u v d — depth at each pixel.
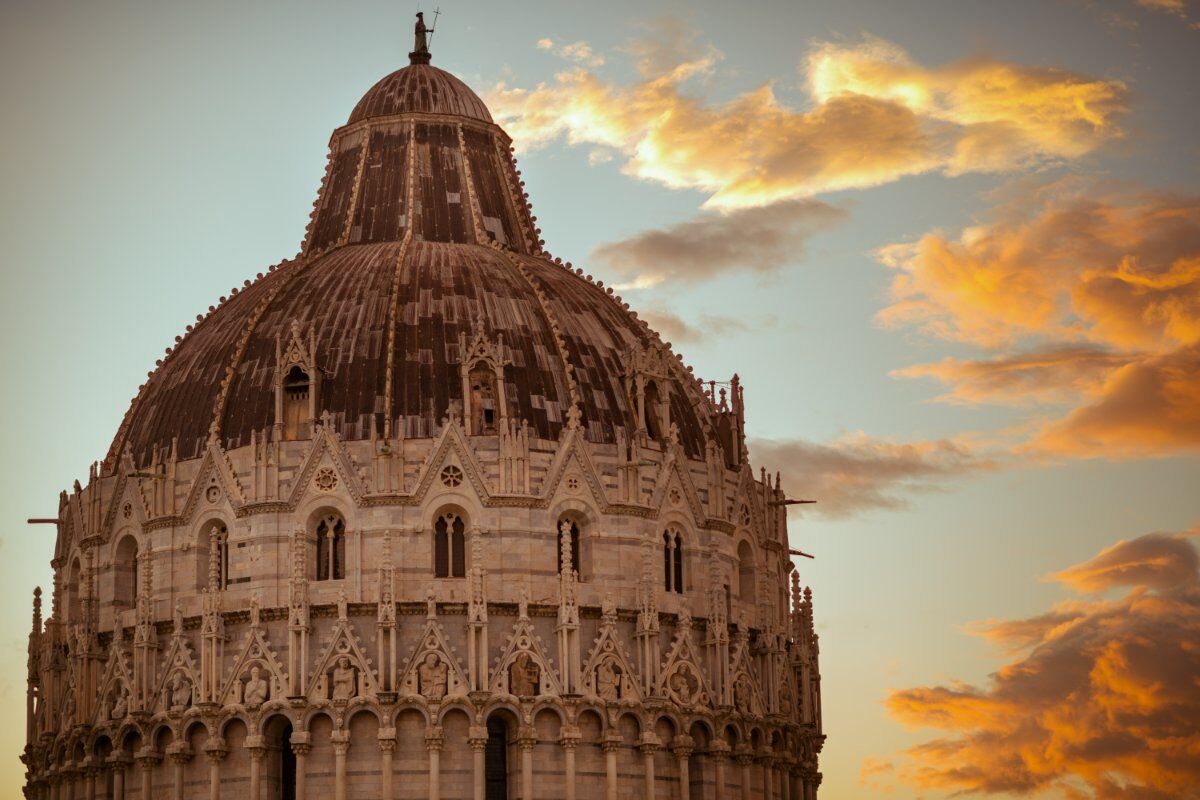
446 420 120.19
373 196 136.25
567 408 123.19
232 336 127.94
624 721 118.69
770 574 130.25
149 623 120.56
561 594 117.88
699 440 128.88
